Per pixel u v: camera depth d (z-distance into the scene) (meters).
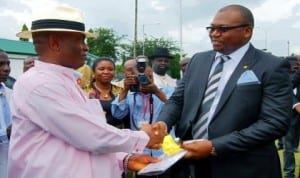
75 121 2.22
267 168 2.96
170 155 2.67
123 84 5.14
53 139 2.26
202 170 3.08
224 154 2.81
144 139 2.45
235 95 2.87
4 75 4.95
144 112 4.68
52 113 2.20
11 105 2.35
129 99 4.73
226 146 2.77
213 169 2.93
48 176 2.22
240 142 2.78
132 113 4.70
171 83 6.36
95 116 2.31
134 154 2.67
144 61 4.80
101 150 2.30
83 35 2.41
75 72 2.41
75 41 2.36
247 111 2.85
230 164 2.91
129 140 2.37
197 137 3.01
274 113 2.81
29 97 2.22
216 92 2.97
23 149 2.28
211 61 3.11
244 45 2.97
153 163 2.60
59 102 2.21
